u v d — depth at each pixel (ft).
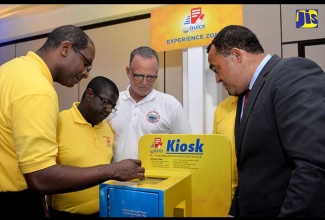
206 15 5.90
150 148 2.82
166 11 6.43
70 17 8.41
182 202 2.48
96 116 4.09
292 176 2.10
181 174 2.63
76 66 2.98
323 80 2.27
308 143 2.02
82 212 3.82
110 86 4.15
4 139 2.61
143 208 2.18
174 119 5.00
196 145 2.64
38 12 9.05
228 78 2.91
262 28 5.84
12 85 2.55
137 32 7.41
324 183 1.96
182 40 6.23
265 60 2.81
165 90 6.99
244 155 2.65
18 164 2.43
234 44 2.80
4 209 2.67
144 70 4.60
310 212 1.96
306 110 2.10
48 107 2.45
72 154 3.88
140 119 4.90
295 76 2.31
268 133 2.44
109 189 2.34
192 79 6.20
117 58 7.73
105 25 7.94
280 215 2.11
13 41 9.96
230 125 4.16
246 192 2.63
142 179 2.59
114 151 4.85
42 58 2.92
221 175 2.53
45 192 2.40
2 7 8.75
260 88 2.60
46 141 2.39
